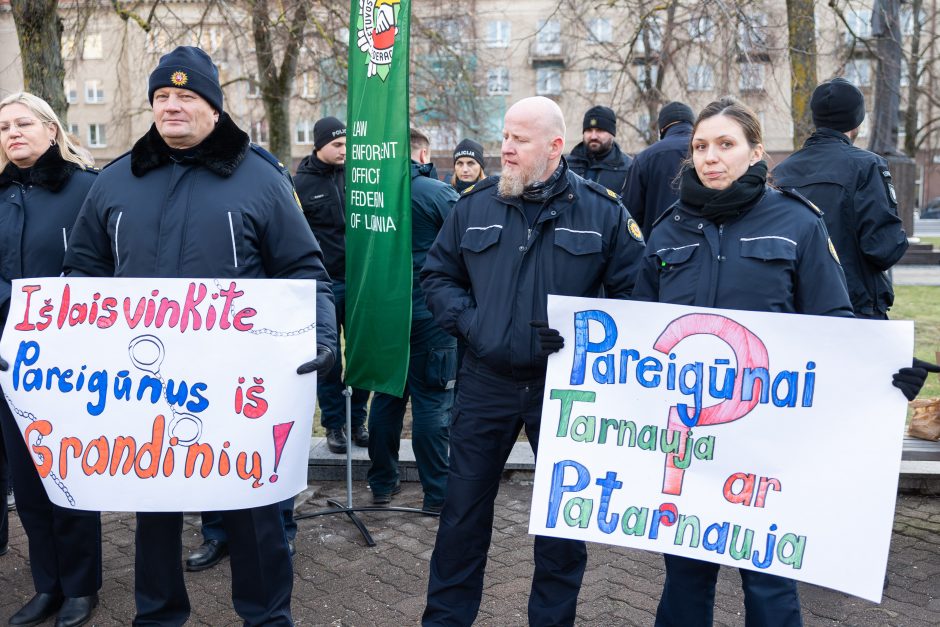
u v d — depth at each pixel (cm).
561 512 262
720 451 253
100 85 4038
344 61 1436
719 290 254
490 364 283
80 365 273
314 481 512
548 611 286
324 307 290
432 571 297
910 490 466
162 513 282
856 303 358
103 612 345
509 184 277
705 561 257
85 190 335
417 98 1969
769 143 3027
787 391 247
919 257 1745
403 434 584
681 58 1484
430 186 450
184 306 269
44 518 332
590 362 263
